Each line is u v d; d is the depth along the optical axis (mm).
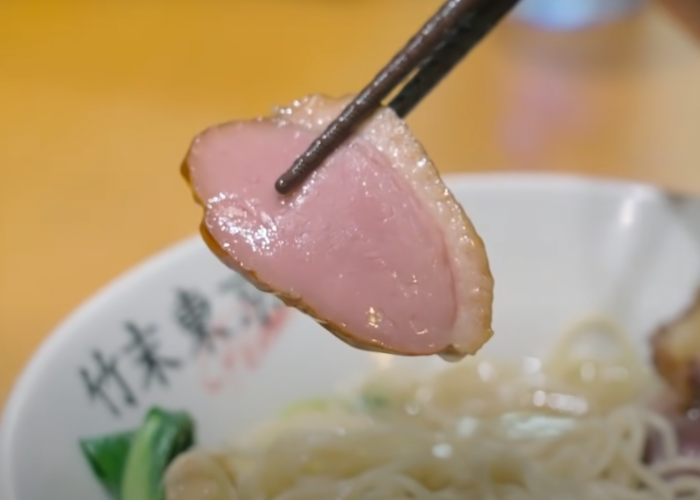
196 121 446
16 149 425
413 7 571
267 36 536
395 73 216
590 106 456
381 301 216
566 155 411
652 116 446
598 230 316
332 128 217
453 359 219
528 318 322
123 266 341
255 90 475
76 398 256
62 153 420
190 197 385
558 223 316
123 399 265
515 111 451
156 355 275
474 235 219
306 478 292
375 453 298
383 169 221
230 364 289
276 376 297
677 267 311
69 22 551
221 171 220
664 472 303
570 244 316
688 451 305
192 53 516
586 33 525
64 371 257
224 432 285
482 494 289
